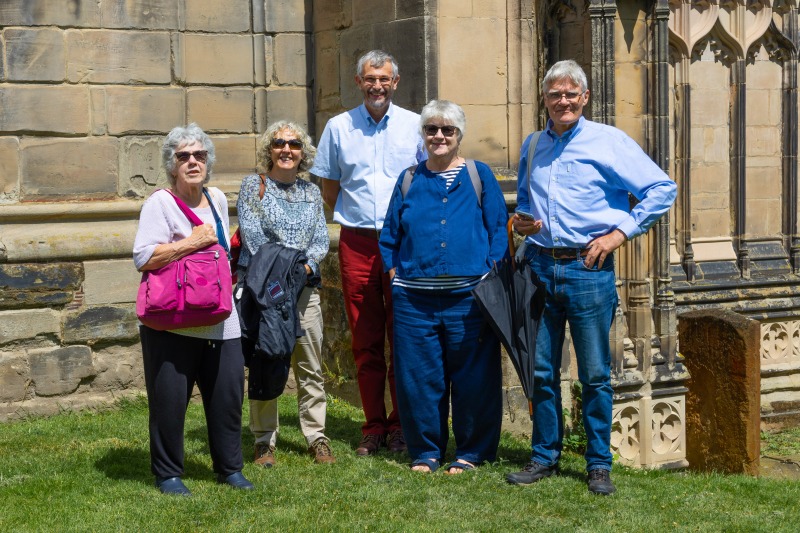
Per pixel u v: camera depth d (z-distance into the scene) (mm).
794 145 10852
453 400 5902
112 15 7543
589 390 5547
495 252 5676
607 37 7352
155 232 4914
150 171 7734
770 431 10375
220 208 5203
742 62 10438
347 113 6285
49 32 7344
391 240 5848
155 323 4898
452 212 5664
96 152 7543
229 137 8023
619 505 5293
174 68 7777
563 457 6492
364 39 7605
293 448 6246
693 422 8766
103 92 7543
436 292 5727
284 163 5688
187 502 5020
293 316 5480
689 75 10102
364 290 6238
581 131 5434
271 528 4715
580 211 5375
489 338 5793
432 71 7082
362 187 6184
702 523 5102
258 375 5562
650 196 5320
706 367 8633
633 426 7777
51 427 6754
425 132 5633
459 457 5898
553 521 4992
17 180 7301
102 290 7359
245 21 8023
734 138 10516
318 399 5973
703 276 10297
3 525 4723
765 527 5086
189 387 5137
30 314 7145
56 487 5297
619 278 7801
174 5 7750
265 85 8109
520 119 7414
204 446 6164
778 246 10875
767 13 10547
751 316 10484
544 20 7633
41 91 7340
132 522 4750
